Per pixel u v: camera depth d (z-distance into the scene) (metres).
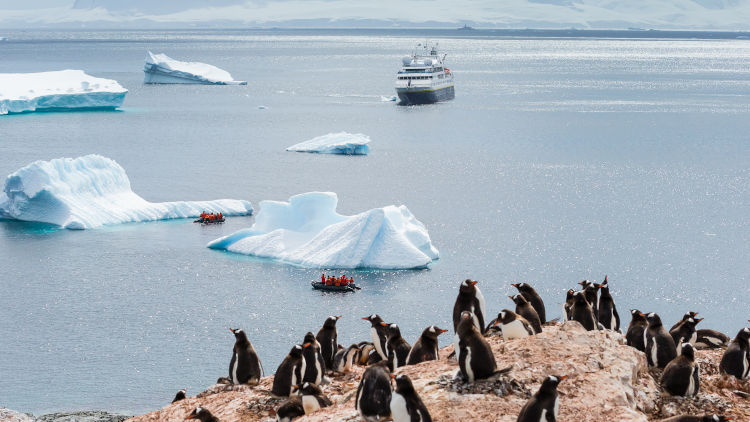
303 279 97.94
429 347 27.95
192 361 71.12
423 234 109.88
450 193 158.50
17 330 78.88
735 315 85.31
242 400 28.16
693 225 128.12
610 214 137.25
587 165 192.88
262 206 119.69
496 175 179.50
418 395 21.33
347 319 83.31
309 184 169.38
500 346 26.78
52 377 67.31
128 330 79.00
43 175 128.00
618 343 27.44
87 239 117.75
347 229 107.44
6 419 37.44
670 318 84.75
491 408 21.86
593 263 106.31
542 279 99.31
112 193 136.12
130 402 62.19
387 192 160.25
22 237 118.62
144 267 102.75
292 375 27.53
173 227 127.25
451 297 91.12
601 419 21.72
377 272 101.56
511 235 122.50
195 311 85.06
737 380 27.77
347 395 25.92
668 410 24.78
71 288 93.31
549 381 19.88
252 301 88.81
